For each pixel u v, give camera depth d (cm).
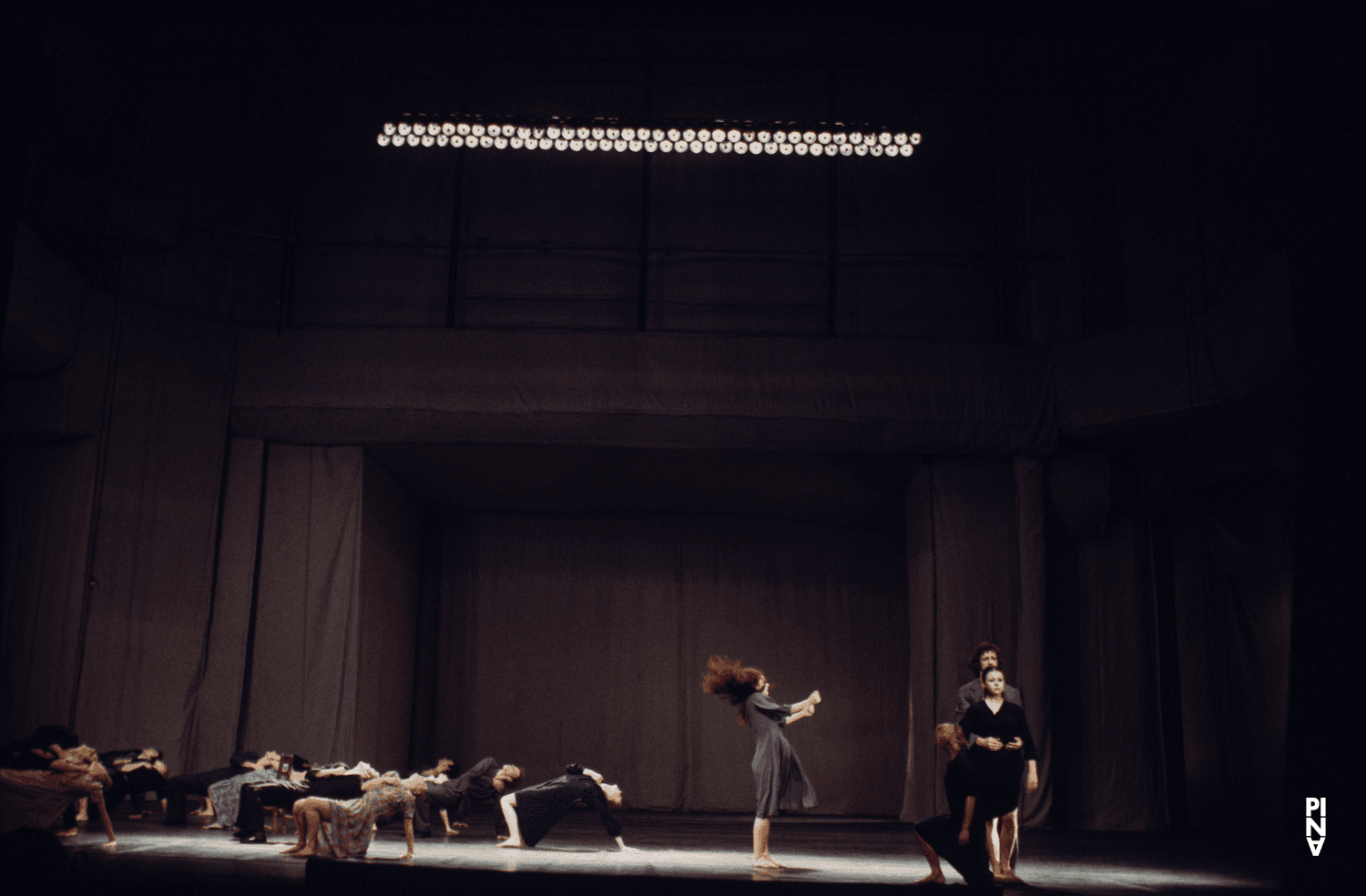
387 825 927
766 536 1420
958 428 1098
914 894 485
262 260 1160
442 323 1148
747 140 1104
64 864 379
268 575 1112
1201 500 1192
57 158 1091
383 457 1197
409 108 1198
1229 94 1066
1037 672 1090
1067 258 1166
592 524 1429
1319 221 502
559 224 1173
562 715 1380
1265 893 552
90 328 1015
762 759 632
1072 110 1202
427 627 1395
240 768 844
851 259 1171
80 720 984
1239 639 1139
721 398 1096
